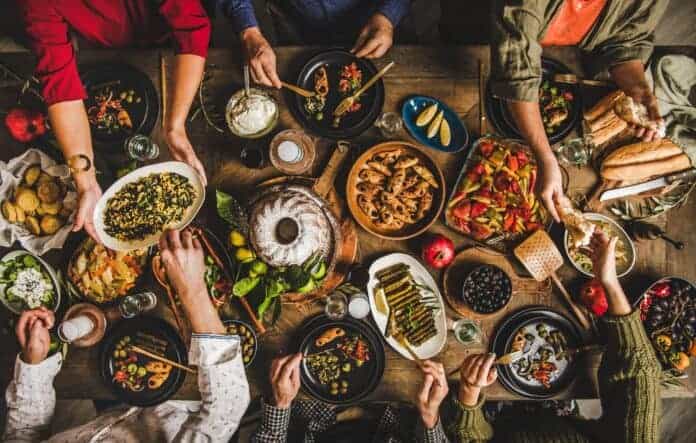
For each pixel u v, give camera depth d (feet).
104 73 5.85
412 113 5.88
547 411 6.86
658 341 5.89
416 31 8.54
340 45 6.33
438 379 5.54
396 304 5.81
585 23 5.41
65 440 5.50
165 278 5.73
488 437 6.08
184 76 5.57
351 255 5.80
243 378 5.41
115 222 5.54
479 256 5.89
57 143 5.78
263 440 5.85
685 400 8.70
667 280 5.90
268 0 6.61
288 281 5.42
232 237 5.49
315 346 5.85
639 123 5.47
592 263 5.74
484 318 5.88
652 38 5.57
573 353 5.89
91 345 5.74
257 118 5.55
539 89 5.80
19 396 5.46
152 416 6.00
